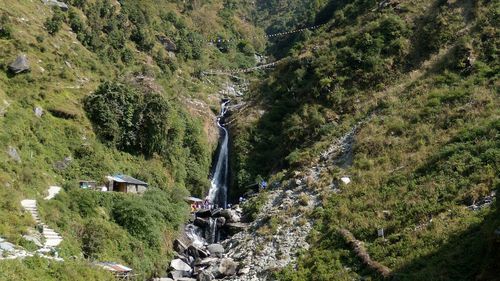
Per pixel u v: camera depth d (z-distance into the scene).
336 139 49.81
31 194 34.06
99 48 68.38
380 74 56.94
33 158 38.44
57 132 44.09
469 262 25.23
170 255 40.22
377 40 60.94
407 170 38.19
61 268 26.94
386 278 27.88
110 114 49.38
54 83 50.72
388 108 48.91
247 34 134.00
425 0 65.19
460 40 52.66
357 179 40.53
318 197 41.06
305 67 66.00
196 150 59.16
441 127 41.56
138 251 36.53
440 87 47.69
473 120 39.94
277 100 66.19
